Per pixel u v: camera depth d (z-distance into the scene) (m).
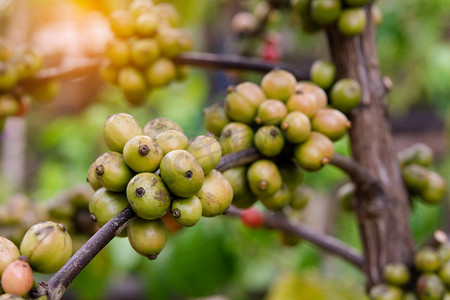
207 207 0.32
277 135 0.34
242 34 0.59
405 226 0.42
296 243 0.46
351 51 0.41
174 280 0.65
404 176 0.43
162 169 0.30
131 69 0.42
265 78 0.36
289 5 0.53
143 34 0.42
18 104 0.44
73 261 0.29
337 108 0.40
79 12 0.59
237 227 0.66
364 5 0.40
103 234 0.30
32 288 0.29
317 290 0.64
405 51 0.81
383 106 0.42
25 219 0.43
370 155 0.41
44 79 0.44
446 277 0.39
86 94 0.76
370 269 0.42
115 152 0.32
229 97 0.36
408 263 0.41
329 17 0.39
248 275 0.79
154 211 0.30
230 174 0.35
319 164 0.35
